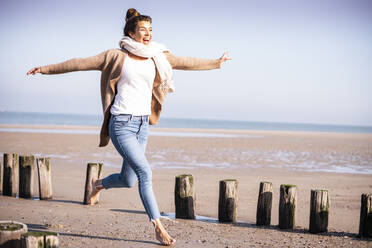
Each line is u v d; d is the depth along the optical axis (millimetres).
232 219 5020
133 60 3584
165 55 3768
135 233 4215
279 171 10891
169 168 10836
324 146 21328
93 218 4938
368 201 4301
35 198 6488
